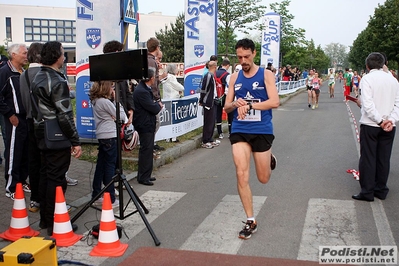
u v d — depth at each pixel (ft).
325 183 22.43
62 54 15.31
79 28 29.53
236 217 17.63
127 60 14.17
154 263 13.56
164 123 30.22
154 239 14.92
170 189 21.97
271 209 18.43
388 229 16.06
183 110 33.76
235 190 21.62
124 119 18.75
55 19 155.53
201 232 16.06
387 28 143.33
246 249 14.47
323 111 60.29
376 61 19.24
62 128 15.07
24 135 19.75
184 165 27.53
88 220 17.51
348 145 33.17
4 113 18.97
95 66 15.58
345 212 17.95
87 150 28.84
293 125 45.44
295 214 17.78
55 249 12.68
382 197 19.65
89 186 21.72
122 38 29.35
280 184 22.29
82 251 14.56
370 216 17.48
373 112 18.47
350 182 22.57
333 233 15.72
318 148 32.12
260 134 15.42
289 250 14.32
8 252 11.59
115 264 13.57
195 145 33.27
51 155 15.40
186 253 14.24
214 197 20.47
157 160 26.78
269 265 13.24
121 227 15.58
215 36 41.39
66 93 15.15
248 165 15.57
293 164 26.86
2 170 24.49
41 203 16.21
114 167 18.97
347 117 52.16
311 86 64.95
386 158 19.38
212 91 32.45
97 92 18.33
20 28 151.33
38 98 15.02
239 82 15.62
